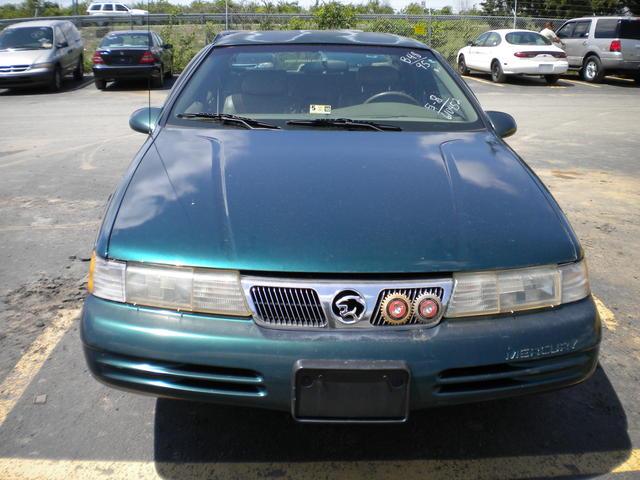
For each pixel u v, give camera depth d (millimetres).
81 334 2318
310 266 2176
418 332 2174
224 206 2439
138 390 2264
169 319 2211
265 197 2492
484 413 2869
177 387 2230
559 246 2369
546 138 9727
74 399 2902
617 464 2551
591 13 29672
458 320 2215
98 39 20391
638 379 3166
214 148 2963
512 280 2262
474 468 2523
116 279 2281
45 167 7238
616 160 8258
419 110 3543
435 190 2594
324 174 2684
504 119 3623
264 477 2451
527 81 18234
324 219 2357
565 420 2826
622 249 4992
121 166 7277
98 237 2424
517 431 2746
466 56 19125
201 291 2205
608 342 3533
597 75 17953
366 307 2160
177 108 3475
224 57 3795
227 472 2471
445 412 2869
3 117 11008
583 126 10844
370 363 2117
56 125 10141
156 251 2264
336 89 3617
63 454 2541
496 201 2555
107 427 2713
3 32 15648
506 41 17484
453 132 3338
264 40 3932
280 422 2768
